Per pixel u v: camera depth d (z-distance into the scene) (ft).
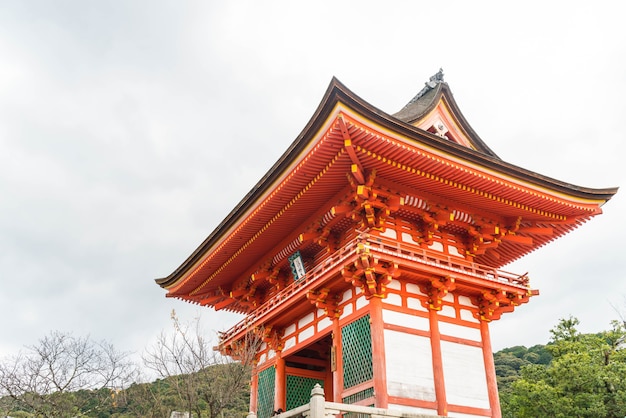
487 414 60.03
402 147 54.39
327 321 65.67
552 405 106.83
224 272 84.89
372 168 58.08
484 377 62.18
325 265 62.90
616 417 103.30
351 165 57.21
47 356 107.45
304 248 73.05
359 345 58.90
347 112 49.73
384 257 55.83
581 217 71.31
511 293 65.92
